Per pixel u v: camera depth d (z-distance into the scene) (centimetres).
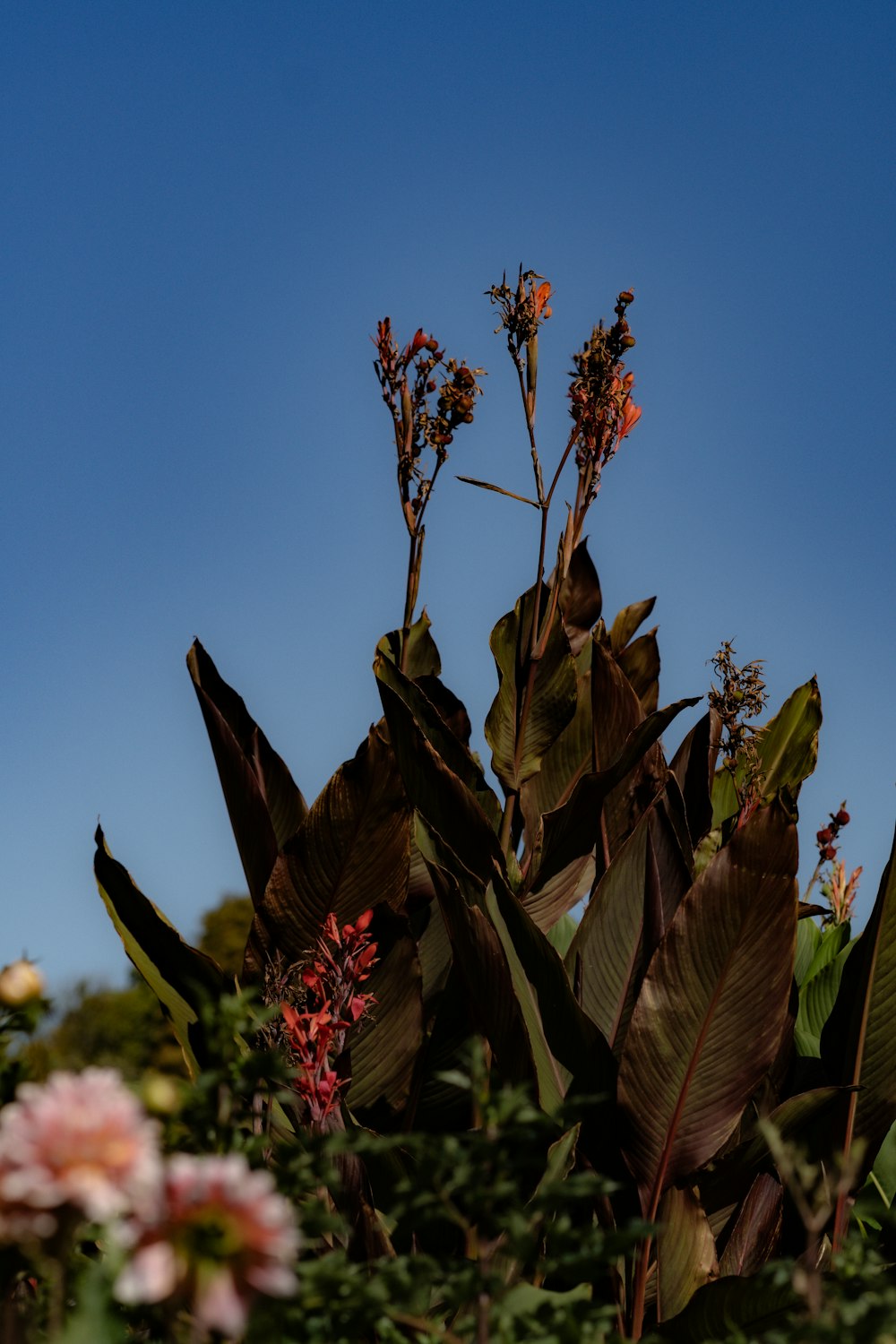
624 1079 291
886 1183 310
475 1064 211
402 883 313
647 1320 293
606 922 312
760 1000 291
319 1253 265
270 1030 284
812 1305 192
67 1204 156
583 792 318
